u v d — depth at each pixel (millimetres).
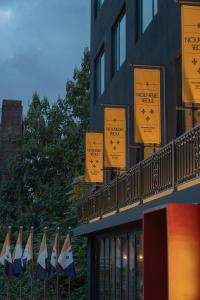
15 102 51312
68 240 26344
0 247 40094
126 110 21578
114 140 21375
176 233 9539
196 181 11461
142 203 15672
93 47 30344
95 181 25500
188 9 12500
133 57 21328
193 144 11781
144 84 17047
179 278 9391
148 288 10930
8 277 30625
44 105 45062
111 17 25844
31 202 43625
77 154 42812
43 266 27016
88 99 43125
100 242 24344
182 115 16047
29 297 32812
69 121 44156
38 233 38906
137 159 20578
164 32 17547
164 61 17438
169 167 13445
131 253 18703
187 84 12336
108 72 26000
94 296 25391
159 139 16906
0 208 43281
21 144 45000
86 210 24688
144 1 20625
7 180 44156
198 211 9609
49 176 43406
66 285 32094
